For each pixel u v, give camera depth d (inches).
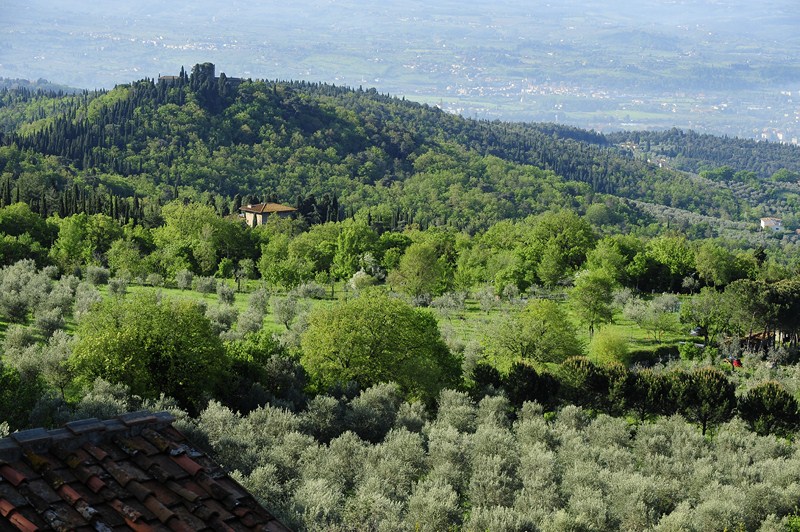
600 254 6491.1
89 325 2596.0
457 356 3368.6
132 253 5428.2
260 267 6092.5
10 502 392.8
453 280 5959.6
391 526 1547.7
